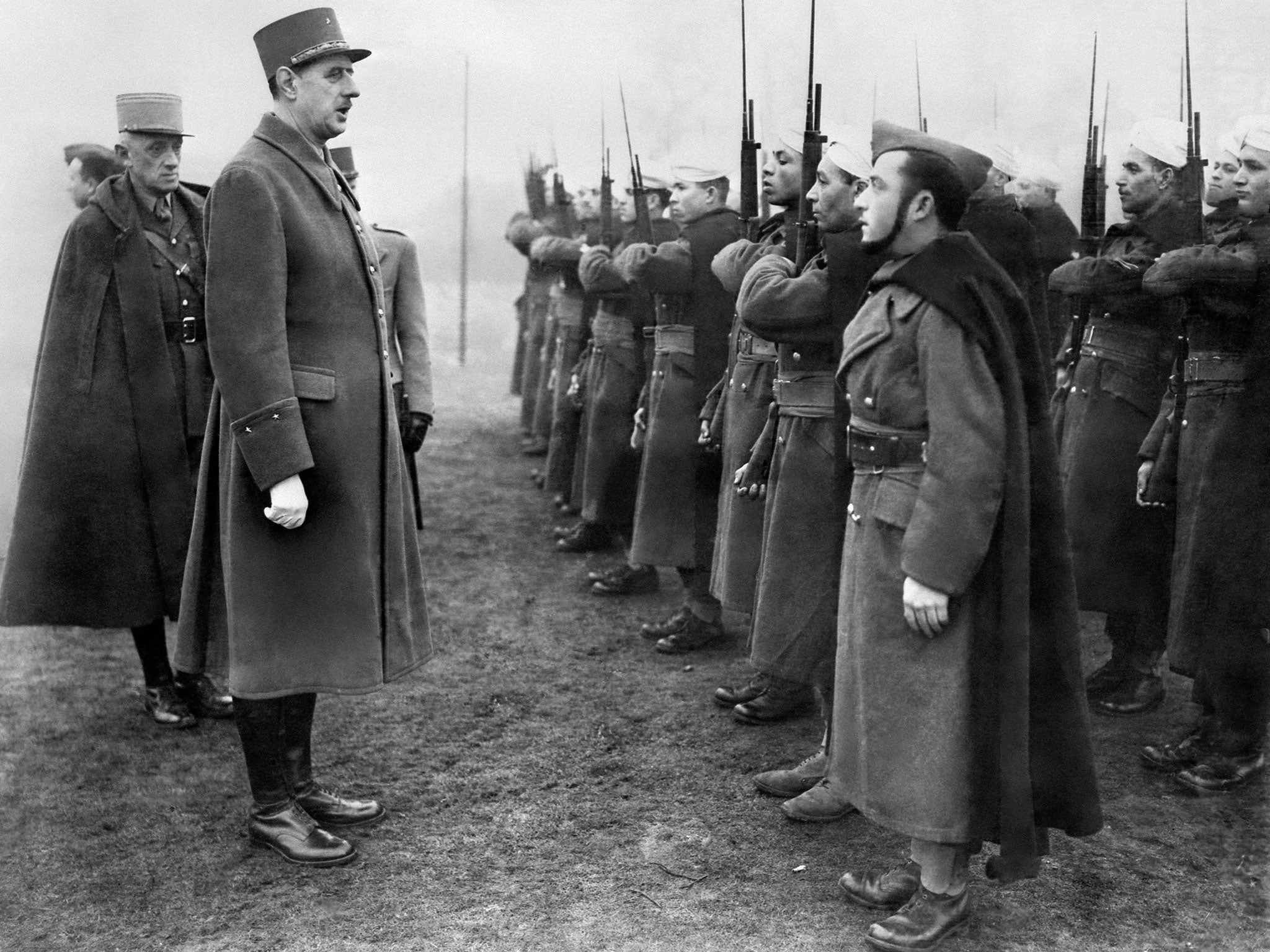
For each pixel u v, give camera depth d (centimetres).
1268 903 255
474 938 249
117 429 351
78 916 258
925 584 222
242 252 264
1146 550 326
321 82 279
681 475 419
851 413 263
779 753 342
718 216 416
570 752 345
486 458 770
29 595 352
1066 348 346
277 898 265
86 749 345
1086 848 278
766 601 321
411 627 300
